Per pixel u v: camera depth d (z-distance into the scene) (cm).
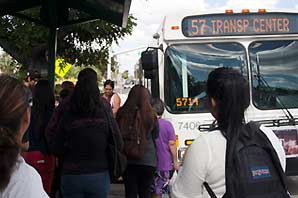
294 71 812
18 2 879
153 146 576
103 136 454
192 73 796
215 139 251
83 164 448
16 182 198
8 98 201
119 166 466
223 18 805
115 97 1022
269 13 812
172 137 651
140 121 558
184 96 791
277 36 810
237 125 252
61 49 1462
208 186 251
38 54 1013
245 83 257
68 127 449
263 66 806
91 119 449
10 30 1355
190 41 800
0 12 907
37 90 586
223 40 805
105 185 458
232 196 242
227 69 260
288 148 784
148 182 580
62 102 475
